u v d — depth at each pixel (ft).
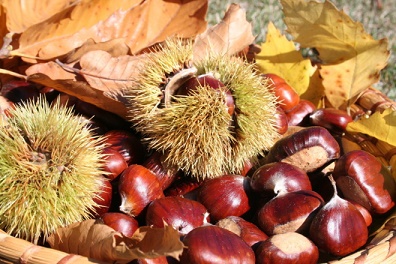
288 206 1.33
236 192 1.39
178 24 1.74
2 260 1.23
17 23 1.66
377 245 1.29
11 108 1.45
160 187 1.39
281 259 1.25
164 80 1.41
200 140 1.36
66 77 1.56
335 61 1.76
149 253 1.12
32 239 1.29
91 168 1.30
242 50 1.79
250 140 1.41
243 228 1.33
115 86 1.55
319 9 1.67
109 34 1.71
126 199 1.35
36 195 1.24
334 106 1.77
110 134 1.49
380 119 1.47
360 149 1.56
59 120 1.30
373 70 1.73
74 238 1.24
